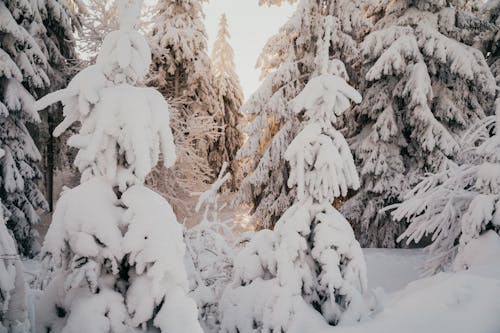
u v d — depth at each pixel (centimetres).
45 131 1645
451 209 818
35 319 330
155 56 1778
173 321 317
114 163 338
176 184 1719
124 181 346
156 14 2034
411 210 846
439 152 1261
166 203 357
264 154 1384
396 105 1384
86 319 303
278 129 1477
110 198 342
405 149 1430
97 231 317
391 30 1327
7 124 1238
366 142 1356
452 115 1320
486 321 423
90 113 346
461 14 1382
